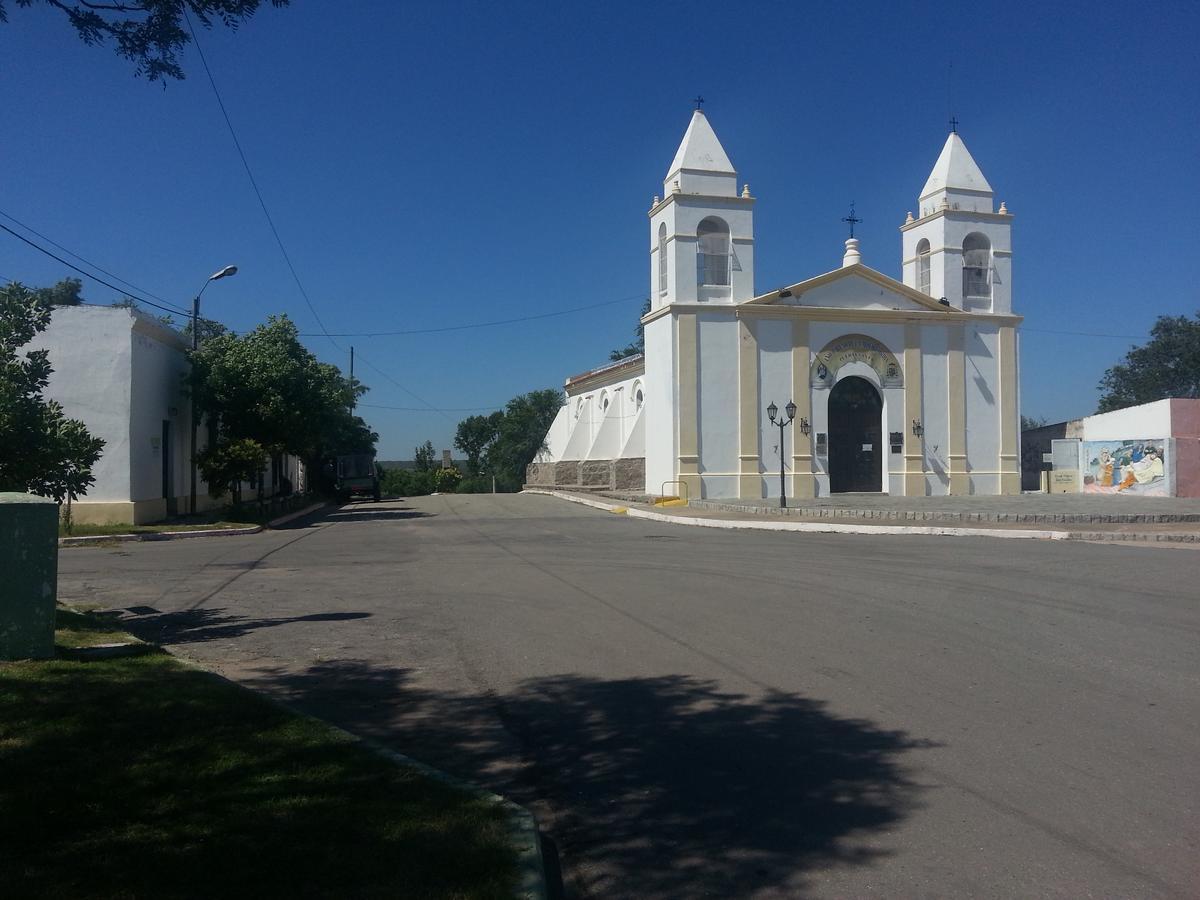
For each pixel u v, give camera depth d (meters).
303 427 28.53
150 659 7.95
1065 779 5.36
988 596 11.28
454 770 5.80
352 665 8.41
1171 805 4.96
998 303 35.00
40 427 10.14
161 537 21.88
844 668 7.95
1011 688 7.26
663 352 32.66
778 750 5.99
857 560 15.12
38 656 7.81
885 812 4.97
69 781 5.05
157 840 4.30
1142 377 52.28
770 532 21.73
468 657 8.68
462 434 78.12
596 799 5.31
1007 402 34.66
